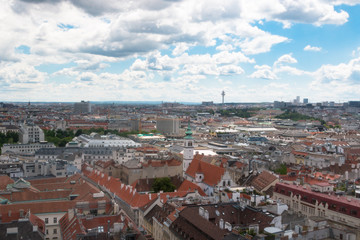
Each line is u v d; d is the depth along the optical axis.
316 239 112.88
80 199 174.88
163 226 153.88
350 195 173.88
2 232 128.88
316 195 165.00
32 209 161.50
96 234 122.56
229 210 143.62
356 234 112.50
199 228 126.31
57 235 162.12
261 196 158.00
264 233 106.94
